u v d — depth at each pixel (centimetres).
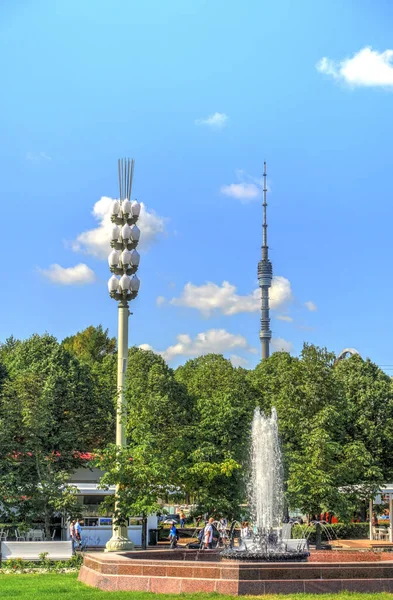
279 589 2309
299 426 5681
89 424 6725
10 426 4222
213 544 4250
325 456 4806
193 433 5275
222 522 4819
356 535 6062
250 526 4612
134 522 5016
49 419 4431
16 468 4194
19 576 2917
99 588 2475
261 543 2839
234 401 5897
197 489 4738
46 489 4028
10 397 4434
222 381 8794
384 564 2386
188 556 3064
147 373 8638
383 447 7019
